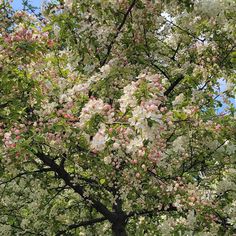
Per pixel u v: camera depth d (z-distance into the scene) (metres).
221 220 7.04
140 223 8.22
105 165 6.86
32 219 9.14
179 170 7.76
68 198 9.85
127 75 7.37
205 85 7.89
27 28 7.16
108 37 7.73
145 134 4.89
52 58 7.95
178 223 6.86
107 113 5.36
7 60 6.96
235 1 7.37
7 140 6.19
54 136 6.75
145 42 8.12
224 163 7.55
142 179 6.76
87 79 7.55
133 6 7.66
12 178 8.29
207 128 6.64
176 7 8.09
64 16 7.50
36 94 7.09
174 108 7.12
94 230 10.10
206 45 8.00
